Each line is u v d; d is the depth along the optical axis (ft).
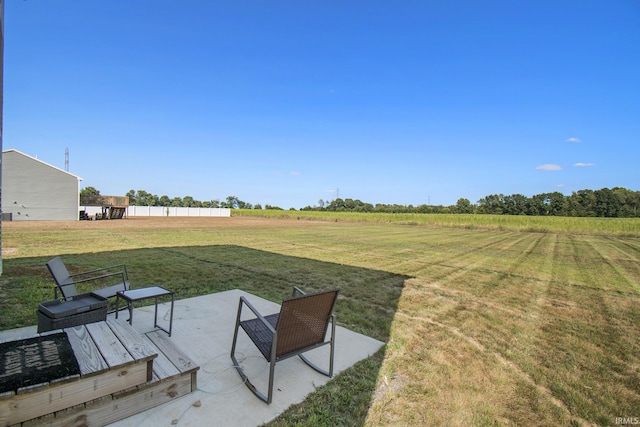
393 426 7.06
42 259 25.96
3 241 37.42
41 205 85.97
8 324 11.84
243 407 7.42
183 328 12.05
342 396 8.13
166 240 43.52
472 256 37.68
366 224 118.62
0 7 13.55
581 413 7.91
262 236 55.01
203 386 8.21
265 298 17.01
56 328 8.71
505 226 98.99
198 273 22.29
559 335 13.44
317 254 34.63
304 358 10.09
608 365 10.71
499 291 20.97
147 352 7.01
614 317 16.17
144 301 15.48
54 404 5.67
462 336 12.88
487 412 7.78
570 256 40.34
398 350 11.22
